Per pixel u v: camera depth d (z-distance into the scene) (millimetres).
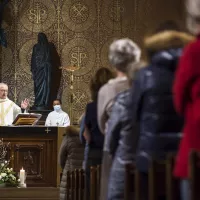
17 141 23469
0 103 28359
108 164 10211
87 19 35375
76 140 16875
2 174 22203
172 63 7949
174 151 7863
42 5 35281
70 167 16984
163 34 8008
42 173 23609
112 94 10148
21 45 34812
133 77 8898
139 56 9945
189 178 6449
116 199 9430
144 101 8008
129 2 35156
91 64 35062
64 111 34406
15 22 34875
